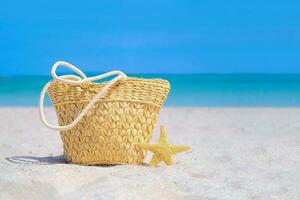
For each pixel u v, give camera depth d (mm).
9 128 3799
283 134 3498
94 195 1866
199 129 3811
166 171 2211
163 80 2363
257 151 2705
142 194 1900
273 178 2203
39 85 13938
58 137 3297
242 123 4227
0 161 2396
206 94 9930
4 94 10117
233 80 18000
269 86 13547
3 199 1861
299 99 8133
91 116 2264
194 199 1907
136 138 2318
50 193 1897
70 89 2301
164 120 4488
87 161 2301
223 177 2195
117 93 2277
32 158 2510
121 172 2150
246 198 1952
